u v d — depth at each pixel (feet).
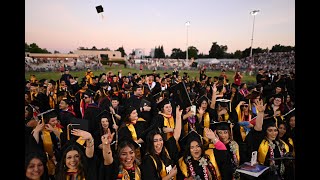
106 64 143.54
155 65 114.73
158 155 11.39
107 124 15.24
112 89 34.37
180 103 18.76
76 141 11.24
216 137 12.12
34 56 136.15
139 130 16.52
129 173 10.32
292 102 27.66
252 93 22.53
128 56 186.29
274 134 12.87
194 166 11.32
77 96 27.30
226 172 11.55
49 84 29.94
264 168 11.34
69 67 90.74
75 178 9.57
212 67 110.93
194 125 17.34
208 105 20.84
